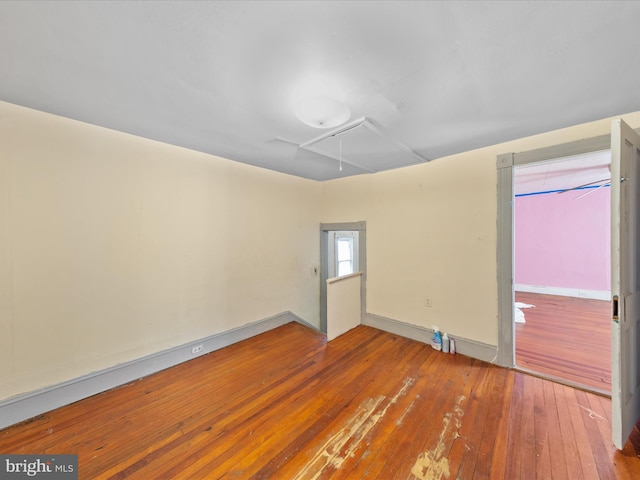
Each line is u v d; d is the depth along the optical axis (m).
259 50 1.28
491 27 1.13
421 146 2.66
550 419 1.89
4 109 1.84
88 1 1.00
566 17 1.08
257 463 1.55
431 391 2.24
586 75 1.49
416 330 3.31
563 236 5.64
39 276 2.00
